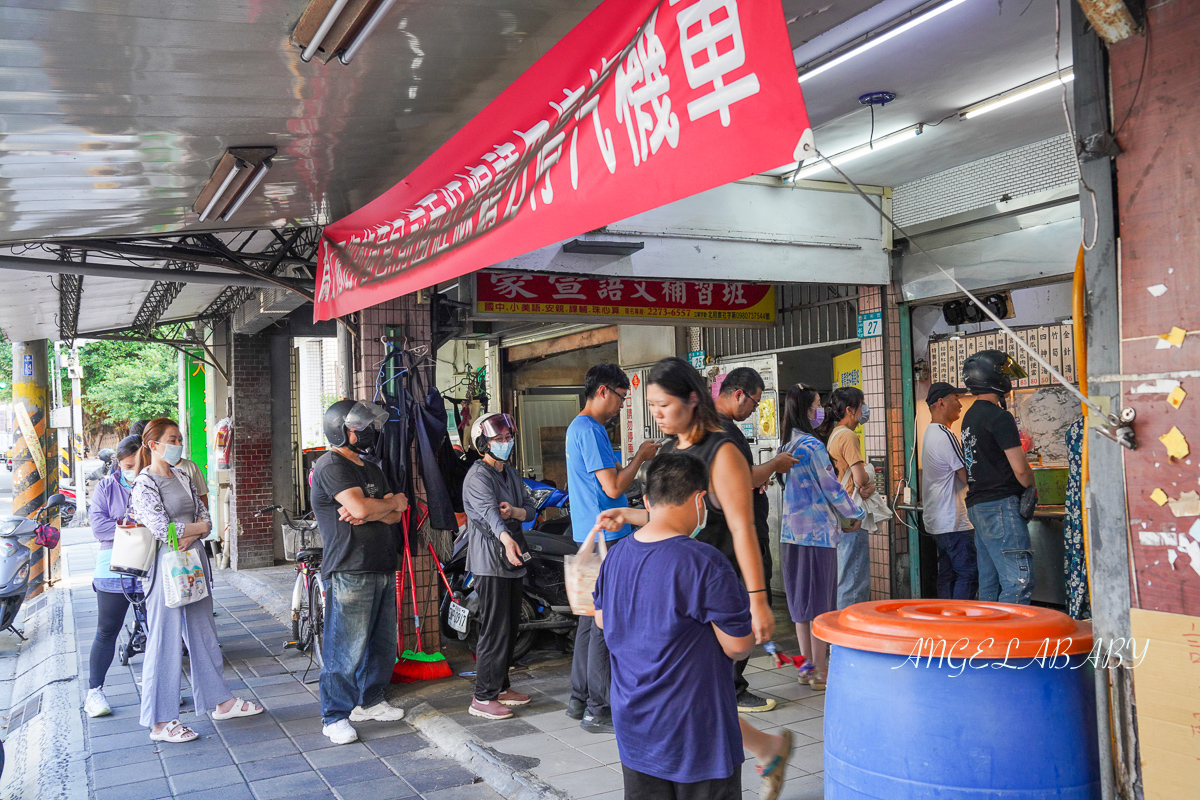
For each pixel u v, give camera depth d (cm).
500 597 462
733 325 729
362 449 474
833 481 470
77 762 432
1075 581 285
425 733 455
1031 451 588
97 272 615
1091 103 193
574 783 362
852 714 209
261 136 402
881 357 641
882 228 627
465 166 347
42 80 311
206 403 1380
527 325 1038
